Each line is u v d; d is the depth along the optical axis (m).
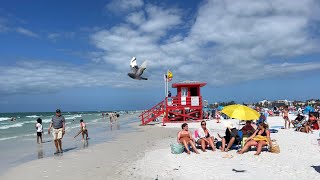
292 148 12.71
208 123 29.83
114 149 15.25
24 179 9.42
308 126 18.95
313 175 8.27
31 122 58.28
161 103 32.62
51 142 19.31
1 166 11.52
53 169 10.64
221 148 12.56
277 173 8.59
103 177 9.18
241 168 9.30
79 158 12.76
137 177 8.92
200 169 9.35
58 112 14.21
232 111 12.73
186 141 12.43
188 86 32.59
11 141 20.58
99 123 43.91
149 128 28.86
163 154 12.53
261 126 11.92
